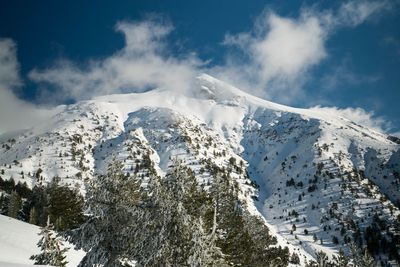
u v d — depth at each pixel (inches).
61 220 3075.8
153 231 839.7
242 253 1557.6
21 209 4473.4
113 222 865.5
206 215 1034.1
